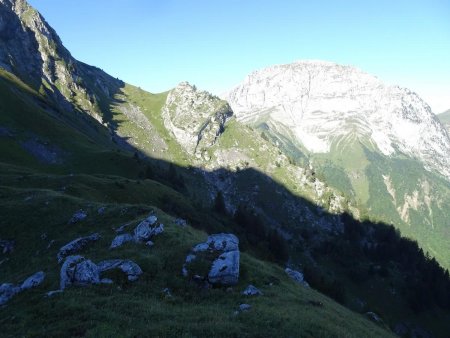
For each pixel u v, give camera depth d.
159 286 31.84
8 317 26.06
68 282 30.80
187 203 107.38
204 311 27.81
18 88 175.00
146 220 42.72
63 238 49.69
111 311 25.62
